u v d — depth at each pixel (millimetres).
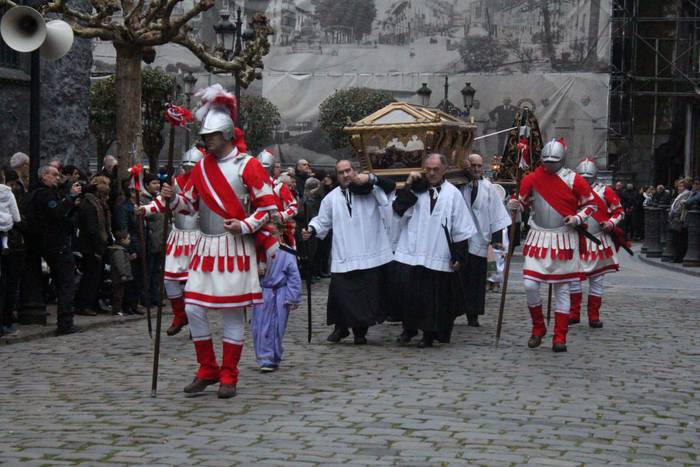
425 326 11492
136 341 12086
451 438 7012
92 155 42406
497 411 7988
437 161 11617
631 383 9430
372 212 11734
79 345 11781
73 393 8758
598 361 10703
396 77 45438
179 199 8672
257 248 8711
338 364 10328
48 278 14930
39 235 12820
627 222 41031
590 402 8469
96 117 37062
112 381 9367
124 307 14641
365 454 6527
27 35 12406
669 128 46094
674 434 7402
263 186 8430
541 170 11641
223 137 8391
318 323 13820
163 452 6570
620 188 41094
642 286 20453
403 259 11609
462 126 14602
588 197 11477
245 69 18906
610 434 7309
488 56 44500
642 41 45625
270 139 45875
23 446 6742
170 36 17234
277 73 46000
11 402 8352
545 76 43906
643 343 12133
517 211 11797
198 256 8531
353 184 11727
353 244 11648
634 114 46250
